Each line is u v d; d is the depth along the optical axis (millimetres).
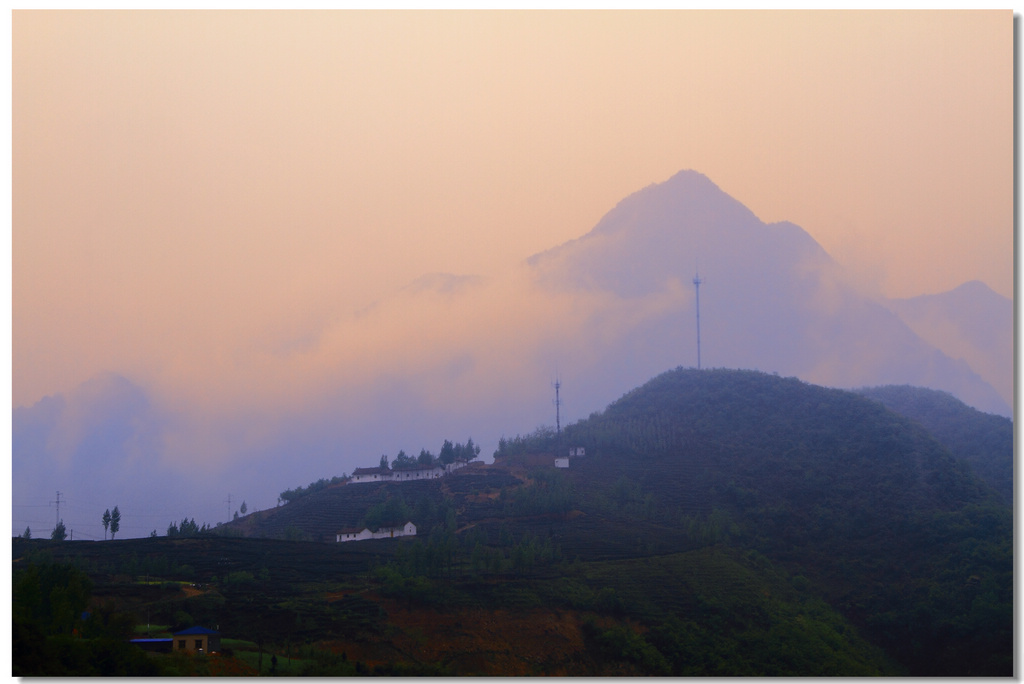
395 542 164500
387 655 104562
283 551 145000
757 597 132875
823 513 170750
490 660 108438
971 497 167625
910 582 144125
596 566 138500
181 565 132500
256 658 92625
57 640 77062
